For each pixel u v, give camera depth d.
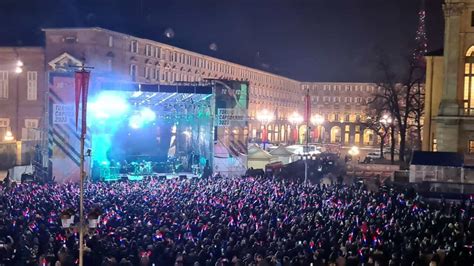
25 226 25.78
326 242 24.72
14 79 85.56
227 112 63.75
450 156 55.09
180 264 20.39
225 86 63.66
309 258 22.23
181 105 65.81
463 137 65.56
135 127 63.09
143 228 25.92
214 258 22.69
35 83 84.81
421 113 93.25
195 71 120.56
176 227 26.33
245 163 64.75
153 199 34.12
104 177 55.34
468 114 65.00
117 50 90.38
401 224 30.55
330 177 65.38
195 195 35.94
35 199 32.81
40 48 84.50
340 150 150.75
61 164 52.41
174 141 67.81
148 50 100.88
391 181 58.47
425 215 33.81
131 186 41.72
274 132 164.25
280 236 26.16
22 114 85.19
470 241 27.50
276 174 59.75
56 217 27.95
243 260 21.22
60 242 23.66
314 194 38.69
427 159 55.12
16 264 21.61
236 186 41.47
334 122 182.00
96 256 22.12
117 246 22.56
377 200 38.34
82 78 26.80
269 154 72.62
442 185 52.62
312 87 185.62
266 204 33.59
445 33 66.19
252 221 28.50
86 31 83.19
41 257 20.89
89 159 53.81
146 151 65.06
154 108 64.44
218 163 63.66
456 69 65.31
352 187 45.50
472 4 65.12
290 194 38.03
